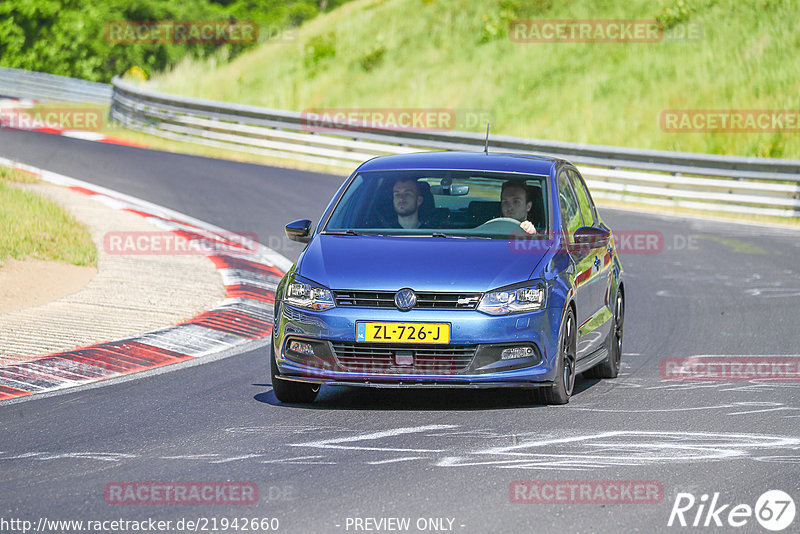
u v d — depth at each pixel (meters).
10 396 29.45
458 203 30.97
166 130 111.19
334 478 21.27
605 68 124.69
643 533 18.06
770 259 61.53
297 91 135.62
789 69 115.06
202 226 63.88
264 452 23.41
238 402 28.81
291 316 27.70
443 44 138.88
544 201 30.69
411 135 98.81
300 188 81.00
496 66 130.62
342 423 26.30
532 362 27.25
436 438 24.64
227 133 106.31
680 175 89.56
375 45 141.12
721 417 27.11
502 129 118.19
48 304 41.16
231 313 42.22
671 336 40.19
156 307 41.91
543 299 27.44
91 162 87.69
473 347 26.83
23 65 191.75
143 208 68.31
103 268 48.97
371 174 31.95
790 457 23.08
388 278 27.33
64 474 21.66
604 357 32.28
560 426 25.95
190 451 23.55
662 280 54.31
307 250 29.30
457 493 20.20
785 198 84.00
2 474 21.67
